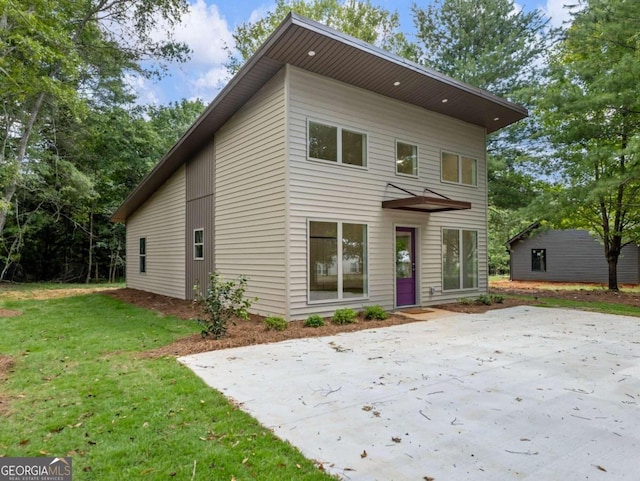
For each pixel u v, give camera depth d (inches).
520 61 552.7
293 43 269.0
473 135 441.1
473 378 168.7
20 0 338.3
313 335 256.2
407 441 112.4
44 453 105.8
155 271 539.8
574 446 109.7
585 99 422.3
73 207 717.3
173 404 138.2
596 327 286.8
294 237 293.6
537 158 525.0
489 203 627.2
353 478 94.1
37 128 531.2
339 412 132.8
